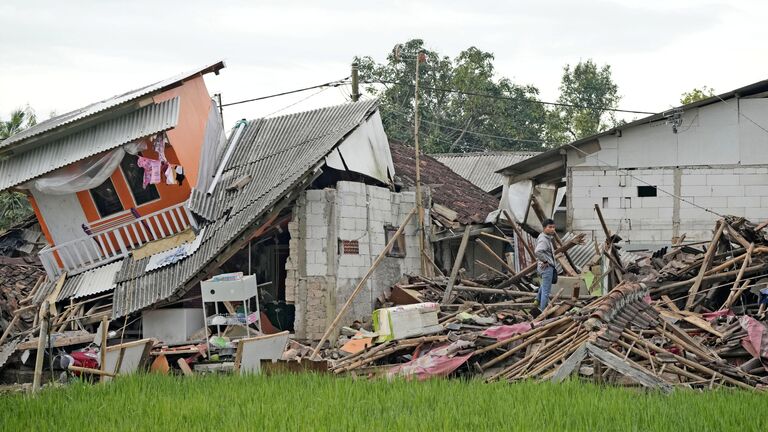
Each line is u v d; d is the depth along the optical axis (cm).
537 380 3122
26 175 4675
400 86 8994
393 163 5803
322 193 4578
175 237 4744
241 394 2841
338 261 4572
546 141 9356
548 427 2345
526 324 3594
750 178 5084
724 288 4159
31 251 5547
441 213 5172
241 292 4050
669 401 2639
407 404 2678
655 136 5166
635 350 3192
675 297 4206
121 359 3594
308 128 5156
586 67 10088
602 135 5172
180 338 4338
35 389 3111
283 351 3731
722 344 3522
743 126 5094
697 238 5103
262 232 4538
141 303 4372
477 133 9012
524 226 5491
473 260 5450
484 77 9125
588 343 3036
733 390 2933
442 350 3472
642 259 4538
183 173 4741
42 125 4997
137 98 4678
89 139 4706
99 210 4838
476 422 2395
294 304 4538
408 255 5003
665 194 5147
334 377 3222
